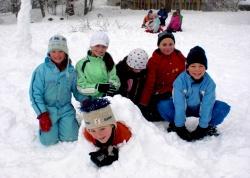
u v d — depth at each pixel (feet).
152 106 14.40
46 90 12.44
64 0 73.51
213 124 12.82
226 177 9.98
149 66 14.17
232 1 73.41
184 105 12.34
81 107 10.03
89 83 13.33
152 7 71.82
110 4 80.23
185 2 71.10
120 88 14.30
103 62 13.67
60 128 12.64
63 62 12.62
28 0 24.36
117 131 10.43
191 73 12.02
